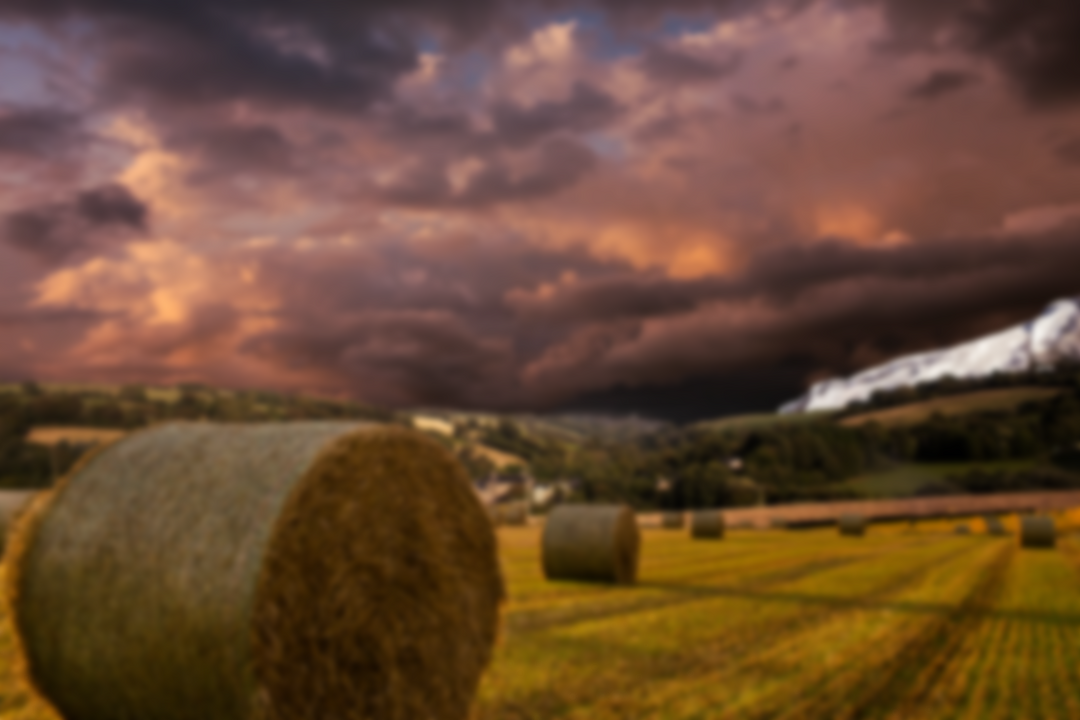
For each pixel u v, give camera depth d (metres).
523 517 53.81
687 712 8.48
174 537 5.75
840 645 11.99
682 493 107.94
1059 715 8.60
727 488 106.19
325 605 6.01
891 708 8.80
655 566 24.72
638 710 8.47
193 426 6.69
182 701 5.64
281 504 5.74
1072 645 12.23
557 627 13.05
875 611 15.34
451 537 7.39
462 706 7.45
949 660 11.12
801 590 18.55
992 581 21.00
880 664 10.80
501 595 8.02
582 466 141.38
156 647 5.62
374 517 6.53
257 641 5.46
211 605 5.50
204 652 5.49
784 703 8.88
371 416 148.12
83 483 6.27
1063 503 81.75
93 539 5.95
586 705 8.58
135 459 6.33
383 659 6.50
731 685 9.57
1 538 19.03
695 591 18.00
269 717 5.49
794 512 76.38
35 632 6.05
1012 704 8.99
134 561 5.78
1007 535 48.69
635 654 11.10
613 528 19.33
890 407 178.25
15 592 6.09
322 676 5.95
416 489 7.00
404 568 6.82
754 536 46.38
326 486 6.08
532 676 9.69
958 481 112.12
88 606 5.84
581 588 18.38
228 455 6.14
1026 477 109.25
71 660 5.92
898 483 116.31
